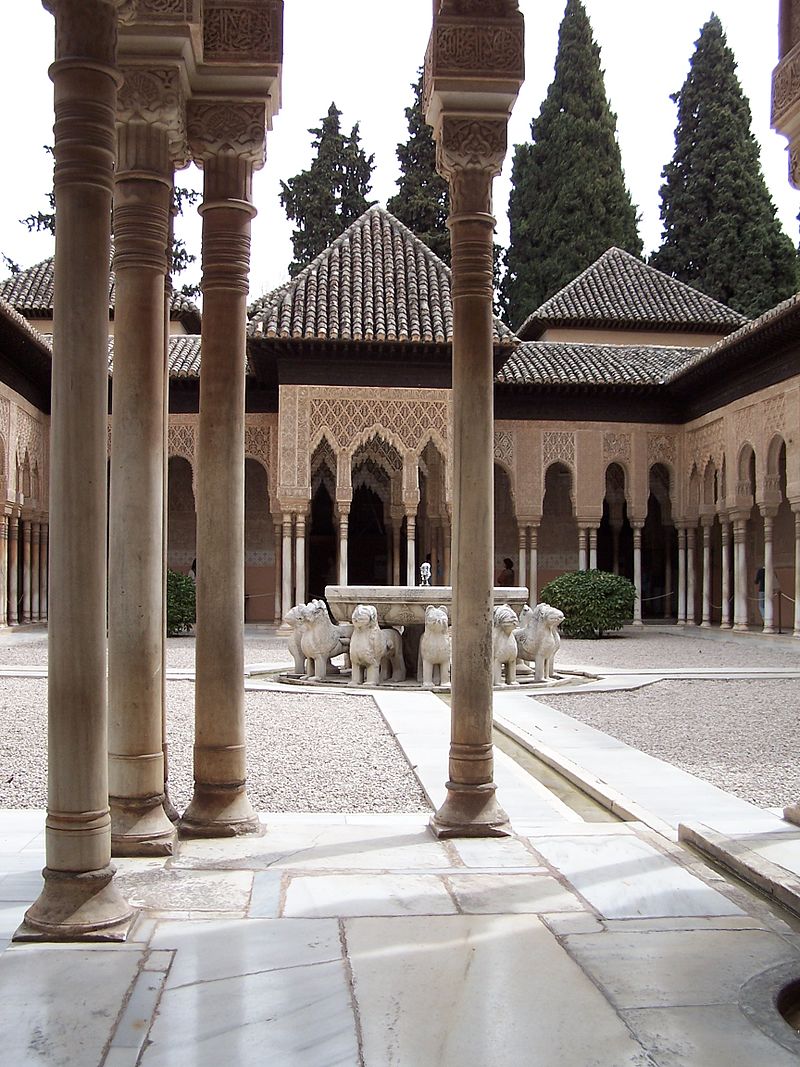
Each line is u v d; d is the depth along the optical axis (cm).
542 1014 232
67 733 287
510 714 803
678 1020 230
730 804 473
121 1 293
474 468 400
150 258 370
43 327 2186
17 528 1828
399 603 1010
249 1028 224
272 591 2289
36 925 280
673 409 2114
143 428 366
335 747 657
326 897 316
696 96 2980
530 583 2077
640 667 1250
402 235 2061
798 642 1563
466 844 383
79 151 287
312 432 1822
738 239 2884
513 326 3098
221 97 402
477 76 397
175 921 294
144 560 369
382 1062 209
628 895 320
